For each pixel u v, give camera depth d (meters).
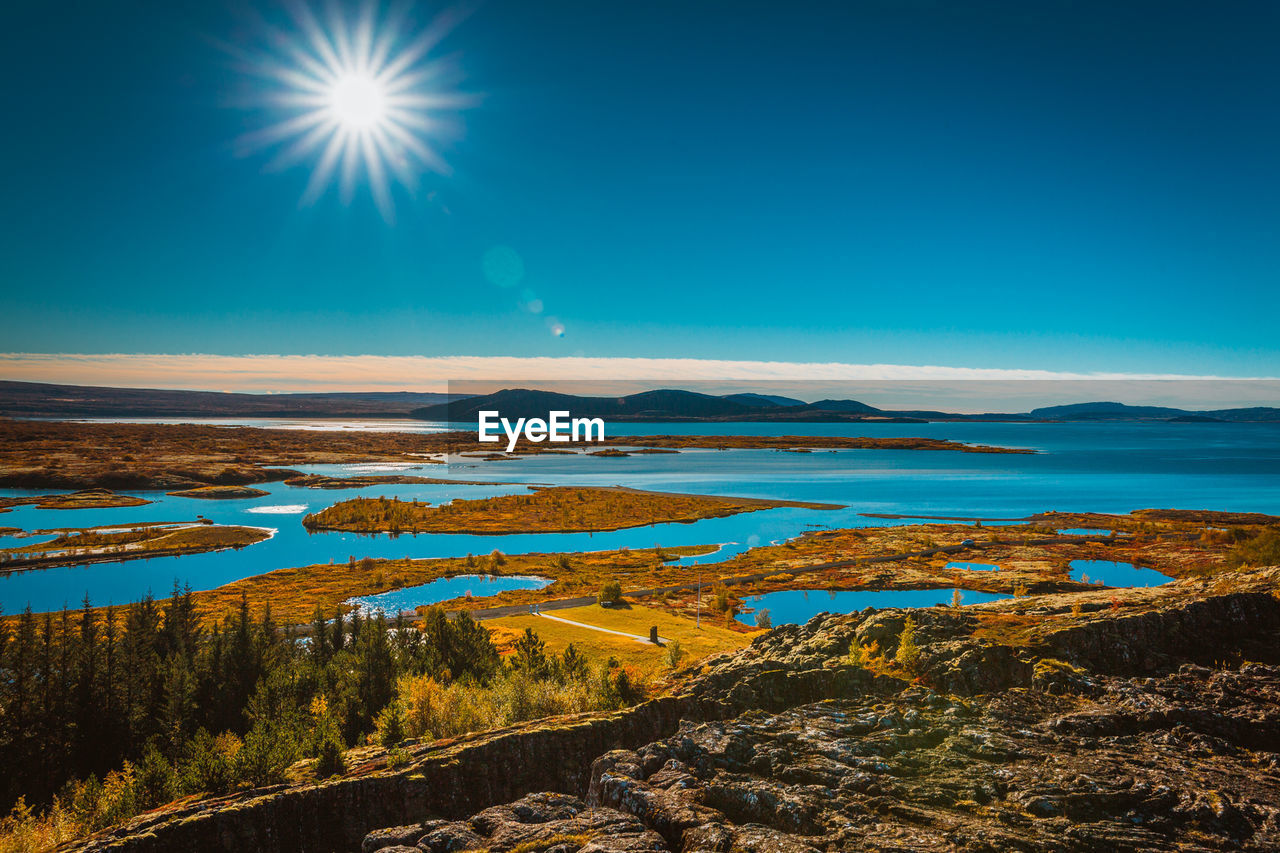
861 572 175.38
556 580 167.88
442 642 93.69
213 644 92.19
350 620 125.06
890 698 44.00
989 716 38.84
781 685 50.03
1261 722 35.84
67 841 44.97
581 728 50.16
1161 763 32.47
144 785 53.78
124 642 93.75
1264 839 26.25
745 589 161.12
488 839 30.72
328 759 51.44
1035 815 28.41
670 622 121.31
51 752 74.44
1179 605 47.47
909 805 29.86
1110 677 42.50
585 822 30.66
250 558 195.38
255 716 75.94
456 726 63.12
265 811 44.59
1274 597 47.25
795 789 31.27
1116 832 26.64
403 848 30.94
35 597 154.38
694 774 33.84
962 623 51.94
